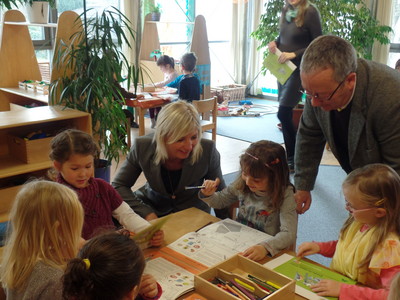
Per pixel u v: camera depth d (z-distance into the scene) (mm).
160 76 5906
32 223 1157
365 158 1624
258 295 1195
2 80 4016
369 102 1508
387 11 6238
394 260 1251
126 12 6113
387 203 1301
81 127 3021
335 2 5398
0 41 3965
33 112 2889
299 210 1878
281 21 4074
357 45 5605
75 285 870
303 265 1412
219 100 7082
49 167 2807
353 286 1245
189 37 7383
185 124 1803
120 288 881
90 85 3078
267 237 1590
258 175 1625
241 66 8141
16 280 1125
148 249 1509
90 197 1705
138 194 2125
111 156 3354
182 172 1957
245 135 5480
